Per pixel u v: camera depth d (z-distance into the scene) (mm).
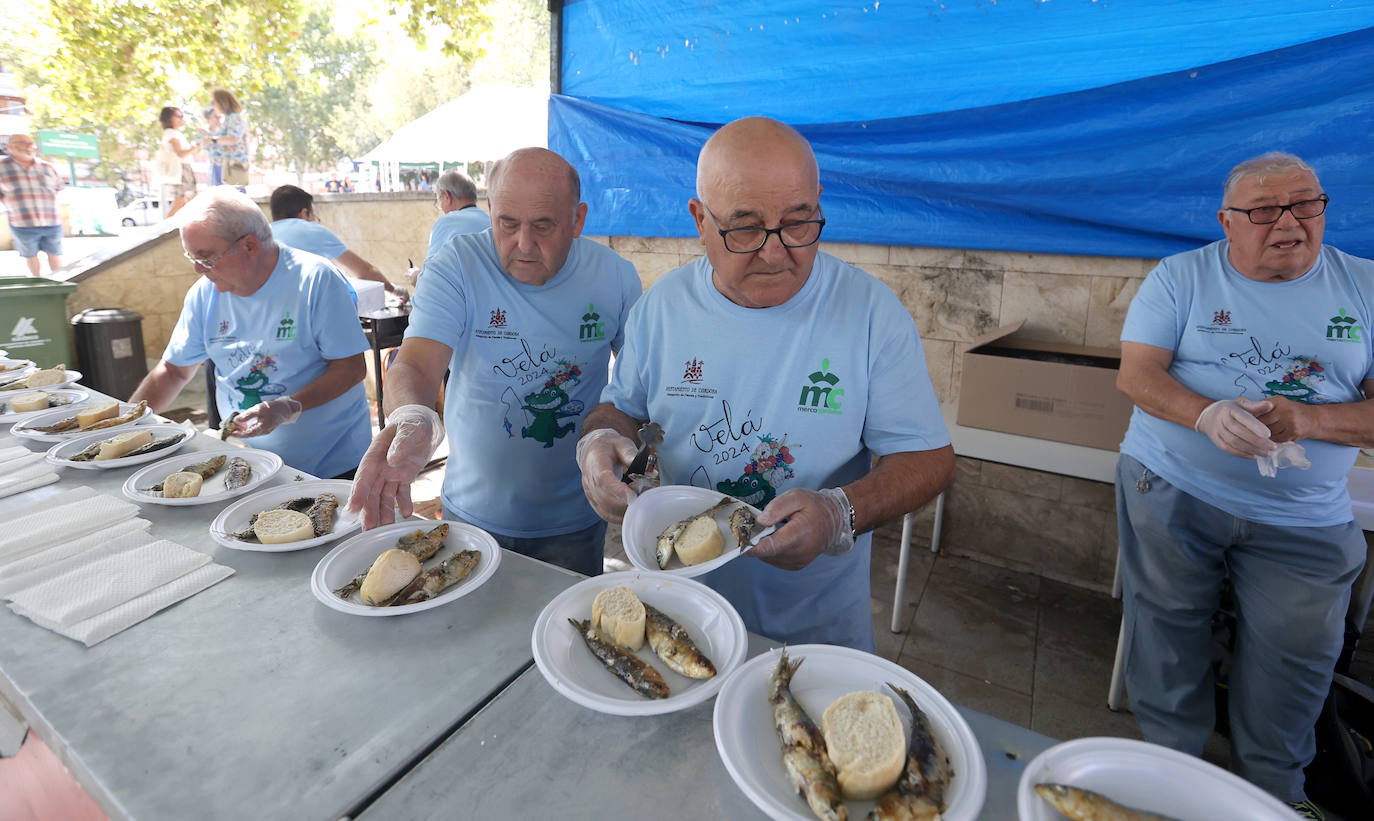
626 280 2193
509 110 7559
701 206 1406
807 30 3670
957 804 786
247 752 914
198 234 2246
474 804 840
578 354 2084
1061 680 2859
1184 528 2162
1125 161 3135
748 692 965
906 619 3258
